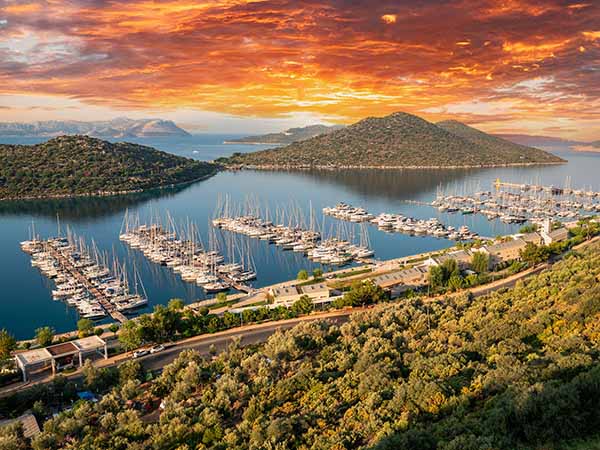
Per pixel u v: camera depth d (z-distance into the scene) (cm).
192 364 11494
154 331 14750
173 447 8831
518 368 8356
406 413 7962
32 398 11088
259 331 15625
